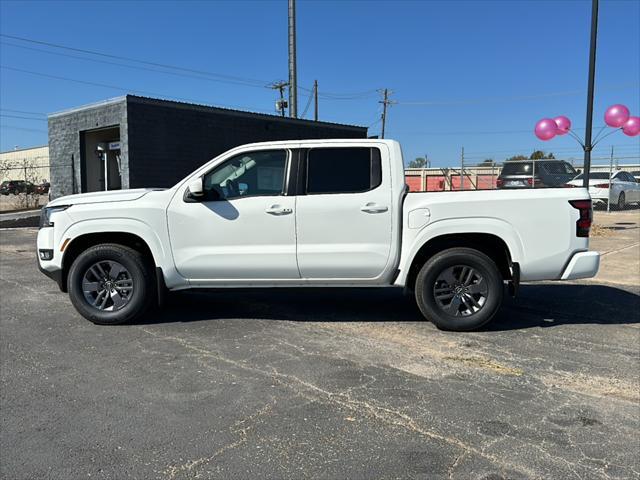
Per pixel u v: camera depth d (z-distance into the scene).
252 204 5.77
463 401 3.98
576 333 5.74
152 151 16.73
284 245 5.77
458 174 24.17
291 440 3.40
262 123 19.62
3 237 15.64
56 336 5.62
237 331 5.79
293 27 21.95
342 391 4.16
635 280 8.55
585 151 13.87
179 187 5.91
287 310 6.73
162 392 4.14
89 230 5.92
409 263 5.73
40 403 3.95
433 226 5.66
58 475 3.01
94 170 19.17
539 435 3.47
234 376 4.46
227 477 2.99
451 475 3.01
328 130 21.97
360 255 5.72
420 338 5.54
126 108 16.16
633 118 14.99
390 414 3.76
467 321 5.70
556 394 4.12
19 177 43.44
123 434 3.48
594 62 13.43
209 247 5.82
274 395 4.08
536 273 5.66
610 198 20.30
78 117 18.38
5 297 7.57
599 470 3.06
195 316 6.44
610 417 3.74
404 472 3.04
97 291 6.04
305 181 5.78
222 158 5.89
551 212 5.61
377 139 5.88
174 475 3.01
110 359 4.90
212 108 18.11
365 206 5.69
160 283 5.91
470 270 5.70
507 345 5.32
